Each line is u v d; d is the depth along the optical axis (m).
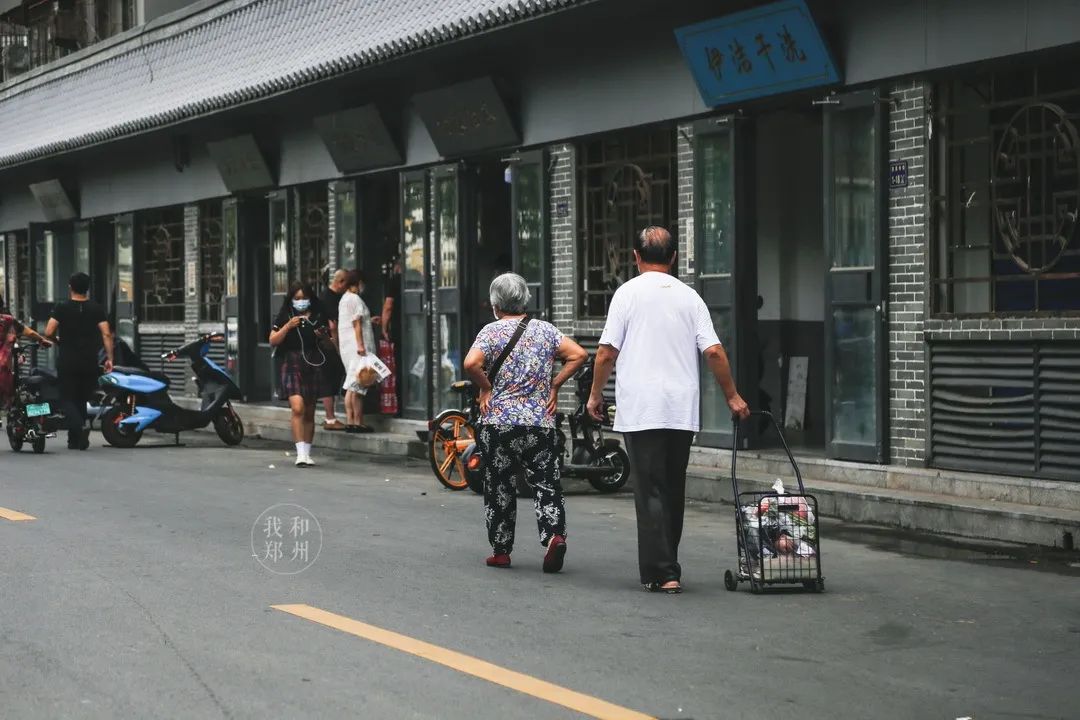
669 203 34.84
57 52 71.19
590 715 12.77
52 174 66.06
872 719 12.88
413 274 43.72
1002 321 26.28
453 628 16.47
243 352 53.34
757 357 32.56
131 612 17.06
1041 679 14.45
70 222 68.12
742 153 32.12
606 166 36.53
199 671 14.22
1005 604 18.47
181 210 58.53
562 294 37.69
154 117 52.59
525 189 38.69
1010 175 26.55
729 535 24.86
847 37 29.00
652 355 19.11
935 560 22.12
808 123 37.22
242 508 27.12
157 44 55.47
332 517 26.16
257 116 49.78
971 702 13.52
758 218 38.44
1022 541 23.81
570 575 20.36
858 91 28.97
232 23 50.09
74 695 13.32
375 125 43.53
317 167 47.91
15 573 19.61
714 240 32.84
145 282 61.47
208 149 52.84
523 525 25.72
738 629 16.67
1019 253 26.42
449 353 42.22
